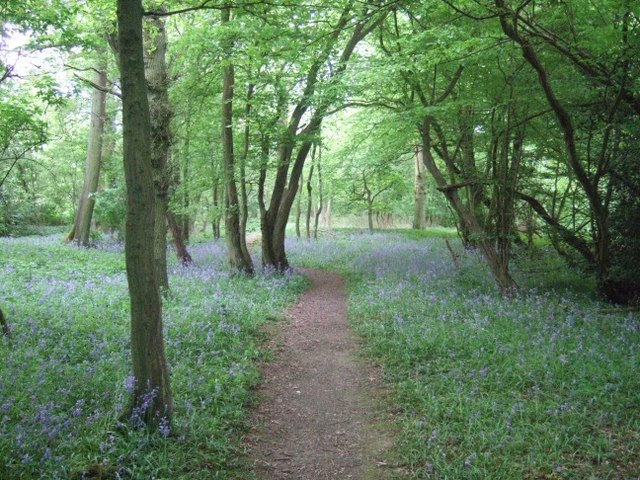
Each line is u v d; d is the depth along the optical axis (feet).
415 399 24.03
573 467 17.47
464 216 48.24
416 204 123.54
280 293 48.39
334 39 44.65
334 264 72.13
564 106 40.78
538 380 24.18
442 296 42.27
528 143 49.42
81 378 22.00
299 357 31.76
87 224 80.33
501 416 20.74
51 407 18.25
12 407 18.51
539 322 33.27
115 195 81.82
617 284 42.01
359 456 19.93
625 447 18.42
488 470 17.49
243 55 41.70
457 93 50.80
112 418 18.56
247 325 35.27
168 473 16.43
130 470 15.90
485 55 37.45
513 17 30.73
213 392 23.36
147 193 17.97
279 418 23.13
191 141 71.05
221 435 19.94
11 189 96.58
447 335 31.37
